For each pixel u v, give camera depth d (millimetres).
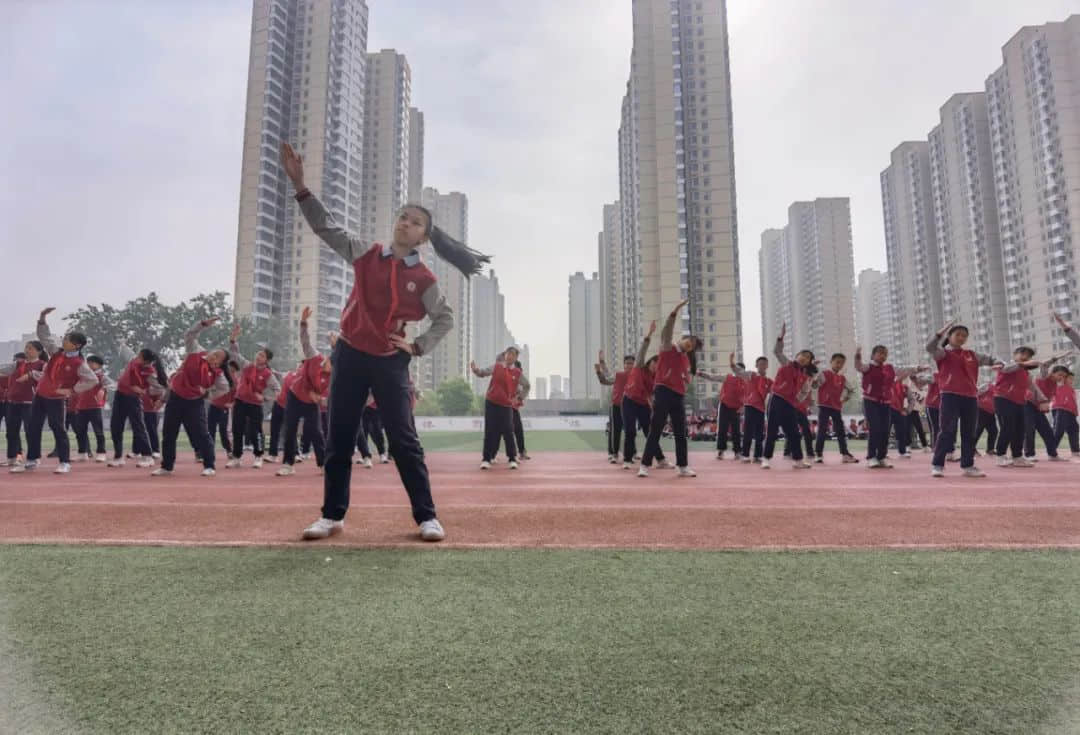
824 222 106625
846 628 2039
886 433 8938
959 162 77875
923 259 86312
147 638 1950
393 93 86500
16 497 5473
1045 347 65875
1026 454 10039
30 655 1818
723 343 68375
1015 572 2734
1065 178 63969
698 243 69375
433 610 2215
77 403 10508
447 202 115000
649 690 1590
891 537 3535
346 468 3670
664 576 2670
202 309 43094
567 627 2047
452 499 5277
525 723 1420
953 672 1702
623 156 85625
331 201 71875
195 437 7832
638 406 9203
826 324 104750
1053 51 65000
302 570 2766
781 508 4637
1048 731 1386
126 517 4266
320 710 1484
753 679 1655
